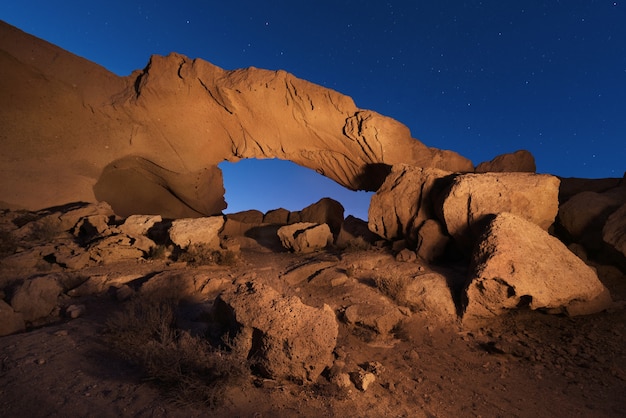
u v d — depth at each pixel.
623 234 9.22
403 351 6.64
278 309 5.01
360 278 9.36
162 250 10.58
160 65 15.20
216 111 15.91
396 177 12.27
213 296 8.06
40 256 9.45
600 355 6.68
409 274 9.20
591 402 5.50
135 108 15.34
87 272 8.89
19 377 4.53
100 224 11.41
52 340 5.58
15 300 6.55
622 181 12.95
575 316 7.83
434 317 7.86
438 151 15.71
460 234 9.88
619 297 8.55
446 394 5.47
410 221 11.48
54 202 13.79
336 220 16.42
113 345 5.54
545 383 5.97
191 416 4.00
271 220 17.69
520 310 8.05
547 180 9.64
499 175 10.01
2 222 11.69
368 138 15.12
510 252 7.62
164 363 4.62
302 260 11.38
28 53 14.02
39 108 14.47
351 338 6.84
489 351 6.88
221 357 4.64
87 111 15.09
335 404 4.59
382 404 4.86
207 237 11.05
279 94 15.21
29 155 14.32
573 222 11.02
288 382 4.88
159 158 16.56
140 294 7.71
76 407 4.02
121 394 4.29
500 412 5.17
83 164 15.23
